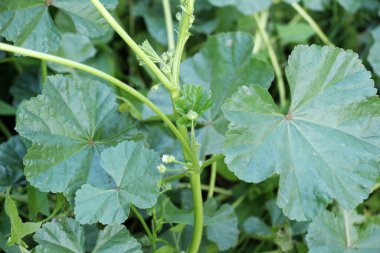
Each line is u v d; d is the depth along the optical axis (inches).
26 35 17.1
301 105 15.9
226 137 15.5
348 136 15.8
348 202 15.5
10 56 21.6
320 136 15.7
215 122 18.7
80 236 15.9
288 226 19.4
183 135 15.9
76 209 15.4
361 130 15.8
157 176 15.8
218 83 19.1
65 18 21.5
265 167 15.5
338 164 15.6
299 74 15.9
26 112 16.4
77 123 16.9
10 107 20.9
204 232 19.2
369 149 15.7
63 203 18.2
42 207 17.7
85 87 17.1
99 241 15.8
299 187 15.6
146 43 15.5
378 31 22.4
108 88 17.4
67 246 15.8
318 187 15.6
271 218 20.4
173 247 18.1
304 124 15.8
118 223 15.6
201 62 19.4
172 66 15.7
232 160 15.5
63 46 21.3
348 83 16.0
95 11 17.3
